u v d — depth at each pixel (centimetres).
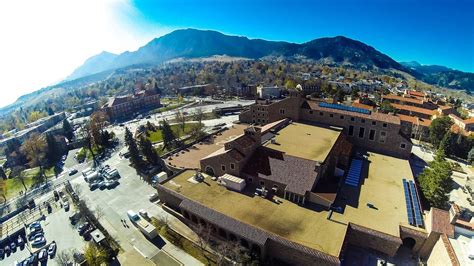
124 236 6112
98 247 5725
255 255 4856
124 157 11106
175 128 14075
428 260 4841
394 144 8294
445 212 5019
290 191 5744
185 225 6291
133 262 5366
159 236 6016
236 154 6550
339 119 9038
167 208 6800
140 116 18725
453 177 8219
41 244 6297
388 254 4969
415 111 13688
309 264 4631
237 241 5222
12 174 11538
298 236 4803
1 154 15600
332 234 4844
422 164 8831
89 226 6656
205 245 5578
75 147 13850
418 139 11656
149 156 9688
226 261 5059
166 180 7000
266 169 6406
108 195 8019
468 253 4191
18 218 7569
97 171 9781
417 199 5928
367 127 8612
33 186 9975
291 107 9681
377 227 5047
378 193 6203
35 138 12875
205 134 12238
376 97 18062
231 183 6388
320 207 5634
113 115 19025
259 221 5247
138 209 7162
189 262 5272
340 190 6331
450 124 10506
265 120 11419
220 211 5600
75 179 9731
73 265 5500
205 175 7162
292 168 6200
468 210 6400
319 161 6338
